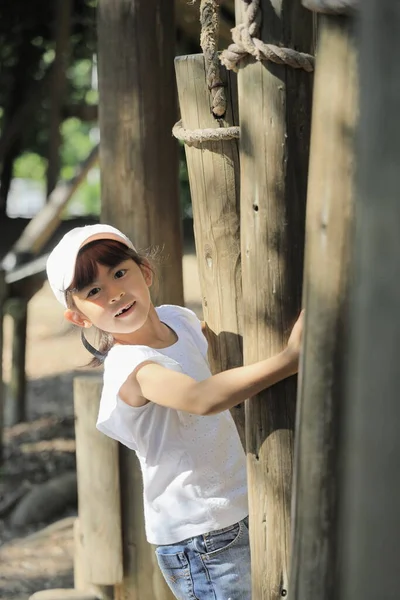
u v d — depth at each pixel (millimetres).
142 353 2553
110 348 2719
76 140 23219
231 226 2754
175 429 2646
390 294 1087
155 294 3580
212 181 2734
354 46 1862
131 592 3791
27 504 6281
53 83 10039
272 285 2332
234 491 2693
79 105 10312
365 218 1121
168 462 2656
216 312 2816
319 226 1953
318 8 1871
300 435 2037
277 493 2420
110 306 2562
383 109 1100
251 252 2350
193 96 2711
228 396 2330
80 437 3752
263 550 2473
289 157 2273
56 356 10688
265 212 2309
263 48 2207
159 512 2705
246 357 2434
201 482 2658
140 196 3600
